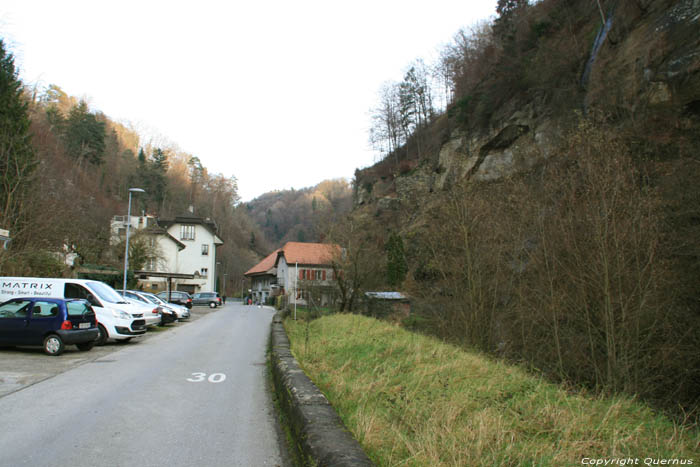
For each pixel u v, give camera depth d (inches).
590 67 984.3
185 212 3302.2
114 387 321.7
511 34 1424.7
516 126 1234.0
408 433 191.9
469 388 256.8
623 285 440.8
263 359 476.1
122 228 1854.1
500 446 171.9
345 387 270.4
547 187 527.5
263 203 5570.9
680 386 421.1
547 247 516.4
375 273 1071.0
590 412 219.3
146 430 221.5
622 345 429.4
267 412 260.5
